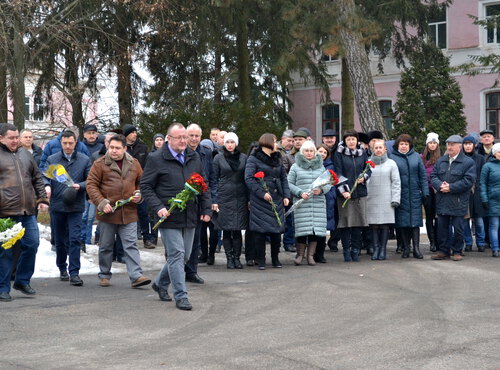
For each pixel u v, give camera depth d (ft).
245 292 32.07
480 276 36.22
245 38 95.61
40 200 31.81
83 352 21.61
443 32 122.11
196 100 93.71
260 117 75.66
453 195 42.73
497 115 118.83
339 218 43.09
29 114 88.94
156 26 82.12
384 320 25.71
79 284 34.14
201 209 30.12
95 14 82.94
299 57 78.28
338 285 33.71
